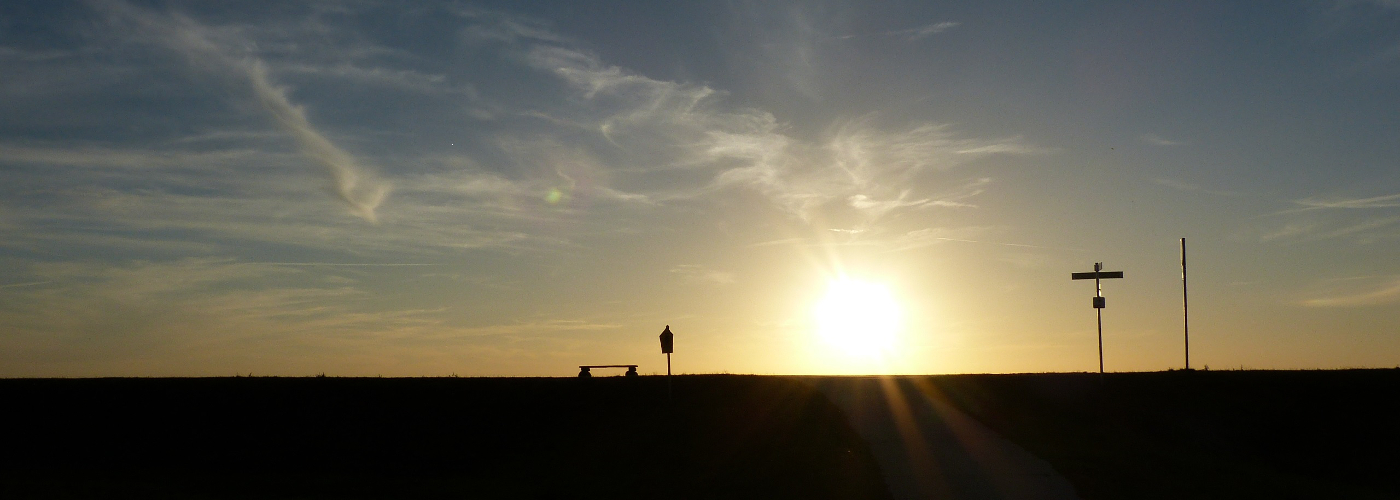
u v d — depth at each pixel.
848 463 21.78
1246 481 20.00
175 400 33.84
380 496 21.20
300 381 36.59
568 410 32.50
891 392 36.53
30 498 20.09
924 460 21.88
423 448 28.58
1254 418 29.56
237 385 35.75
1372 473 23.19
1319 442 26.56
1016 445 24.19
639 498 20.03
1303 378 34.84
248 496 20.94
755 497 19.19
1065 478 19.56
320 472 25.78
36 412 32.53
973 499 17.44
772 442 26.08
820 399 33.25
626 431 29.36
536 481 23.45
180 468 26.45
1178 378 36.41
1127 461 21.98
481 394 34.66
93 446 29.14
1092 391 34.97
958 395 35.53
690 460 24.97
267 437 30.00
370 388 35.47
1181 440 26.77
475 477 24.70
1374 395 31.77
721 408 31.78
